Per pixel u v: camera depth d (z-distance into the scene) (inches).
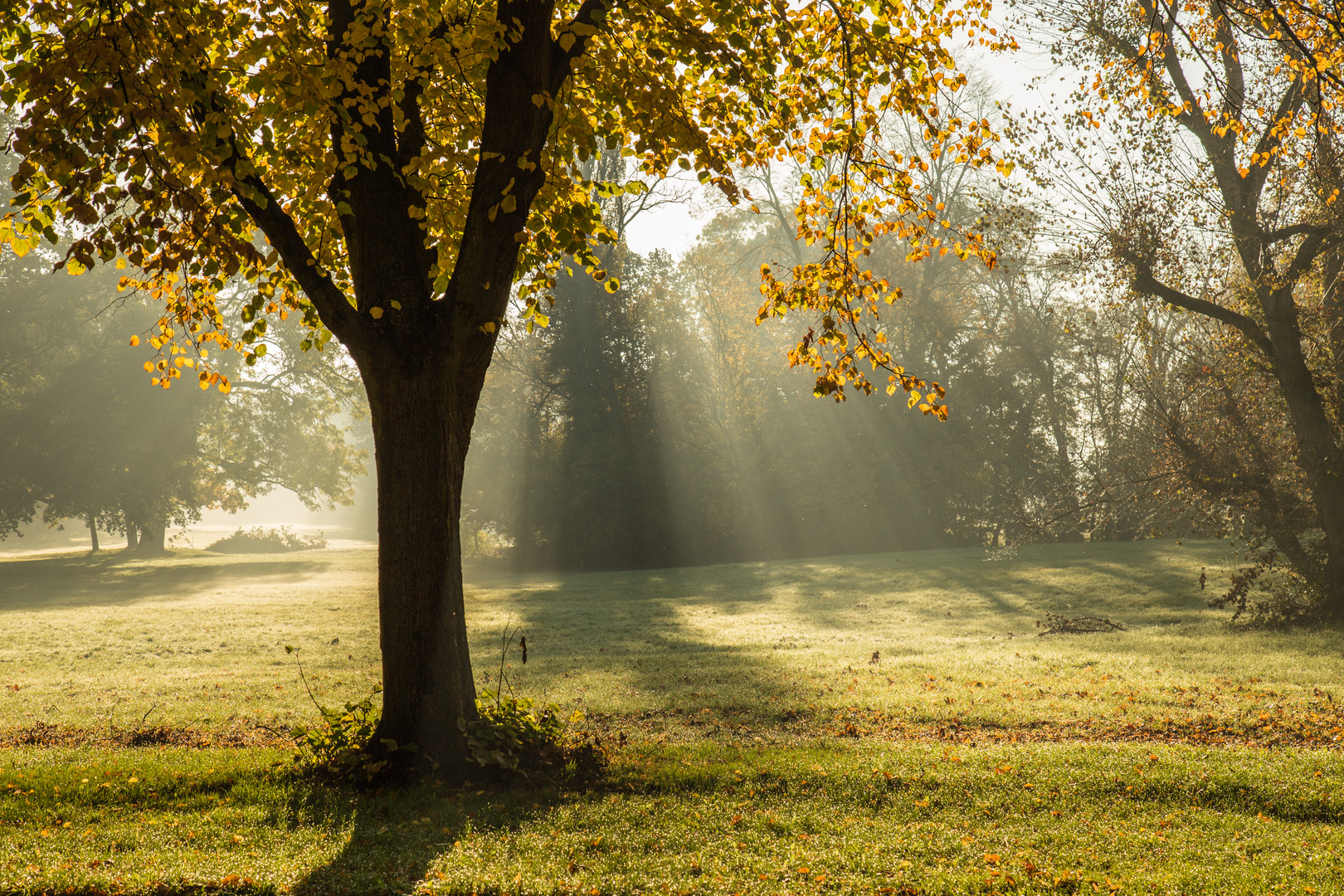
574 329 1686.8
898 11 319.0
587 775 274.5
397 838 221.8
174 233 282.4
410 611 270.2
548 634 754.8
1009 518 1616.6
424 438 270.5
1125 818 238.4
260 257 261.3
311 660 608.1
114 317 1510.8
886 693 444.1
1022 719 372.8
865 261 1617.9
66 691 482.0
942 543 1692.9
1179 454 668.7
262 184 263.4
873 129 335.0
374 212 273.3
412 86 290.7
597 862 208.5
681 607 963.3
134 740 359.9
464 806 244.7
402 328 269.7
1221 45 518.9
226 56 286.0
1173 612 725.9
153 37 229.9
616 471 1659.7
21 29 241.1
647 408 1716.3
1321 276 627.8
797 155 347.6
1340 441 622.2
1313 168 536.7
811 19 332.5
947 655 573.3
